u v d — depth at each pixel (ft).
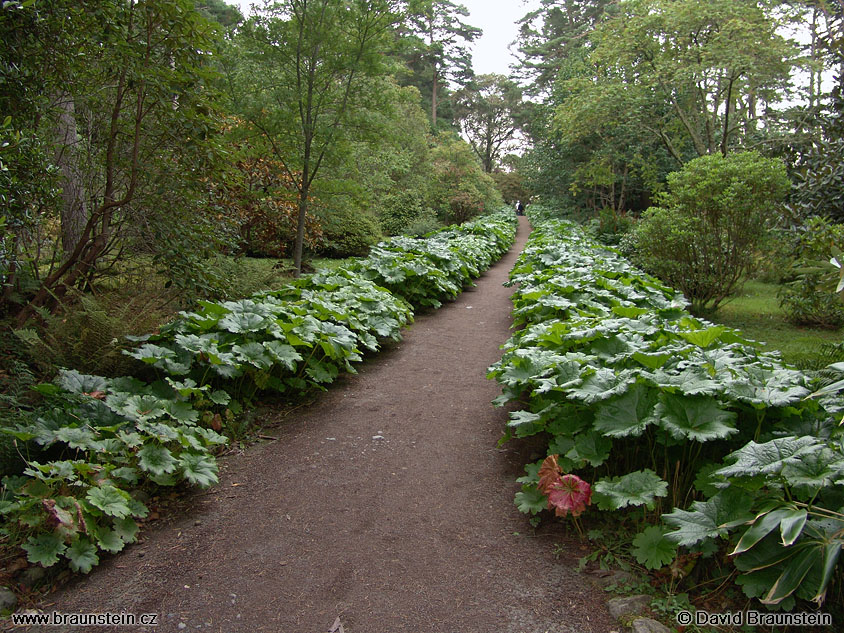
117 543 8.98
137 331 15.70
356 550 9.40
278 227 39.04
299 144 32.42
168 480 10.43
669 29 50.21
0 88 14.80
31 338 13.93
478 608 8.02
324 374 16.79
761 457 7.66
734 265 28.14
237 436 13.79
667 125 59.47
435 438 13.99
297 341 15.90
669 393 9.78
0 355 15.23
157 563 9.00
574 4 130.82
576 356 12.55
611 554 9.04
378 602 8.15
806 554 6.95
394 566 8.98
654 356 11.39
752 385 9.66
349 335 17.62
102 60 16.61
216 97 19.49
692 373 10.14
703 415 9.34
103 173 20.04
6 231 13.48
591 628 7.60
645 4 52.21
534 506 9.82
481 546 9.50
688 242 28.22
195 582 8.55
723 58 47.03
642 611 7.73
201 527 10.04
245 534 9.85
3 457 10.04
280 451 13.23
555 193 93.81
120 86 17.44
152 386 12.71
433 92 163.53
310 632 7.56
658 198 31.76
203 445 12.20
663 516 8.02
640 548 8.54
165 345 14.56
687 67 49.08
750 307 31.45
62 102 17.70
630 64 55.72
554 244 40.81
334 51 30.48
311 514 10.52
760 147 44.70
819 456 7.61
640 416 9.82
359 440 13.87
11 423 11.02
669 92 54.49
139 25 17.72
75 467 9.35
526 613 7.91
